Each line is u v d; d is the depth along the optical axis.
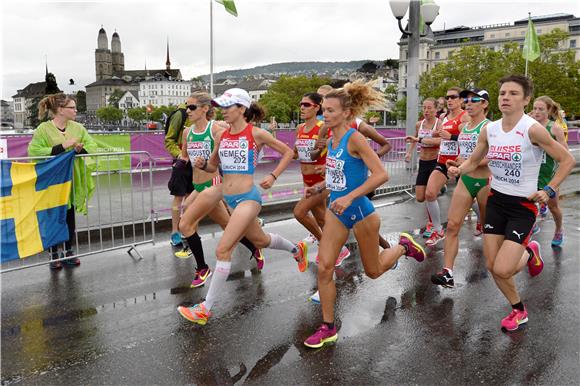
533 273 4.62
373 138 5.09
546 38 47.34
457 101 6.09
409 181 11.01
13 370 3.39
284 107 93.50
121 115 173.62
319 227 5.93
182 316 4.31
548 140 3.65
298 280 5.26
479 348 3.70
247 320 4.22
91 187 5.95
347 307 4.50
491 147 3.95
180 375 3.32
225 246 4.10
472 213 8.70
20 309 4.48
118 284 5.14
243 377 3.29
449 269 4.88
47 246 5.41
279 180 12.38
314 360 3.52
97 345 3.77
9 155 10.98
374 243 3.88
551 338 3.86
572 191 11.50
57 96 5.72
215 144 4.75
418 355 3.59
